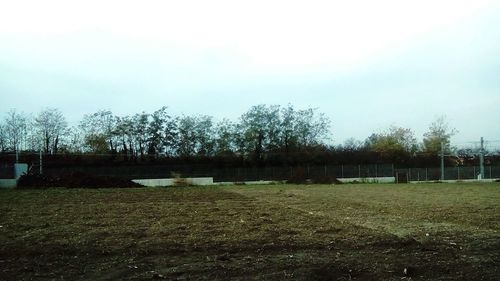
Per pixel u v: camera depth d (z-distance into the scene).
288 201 22.84
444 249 9.39
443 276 7.30
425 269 7.71
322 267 7.71
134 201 23.28
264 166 63.38
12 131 58.41
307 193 29.72
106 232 11.94
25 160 55.34
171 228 12.68
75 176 42.44
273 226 13.01
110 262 8.38
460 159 69.75
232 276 7.29
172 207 19.64
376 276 7.34
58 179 41.16
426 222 13.86
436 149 72.62
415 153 69.75
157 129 66.56
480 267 7.82
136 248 9.63
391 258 8.54
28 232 12.00
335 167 56.41
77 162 57.81
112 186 41.16
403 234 11.40
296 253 9.10
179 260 8.53
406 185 42.62
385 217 15.27
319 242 10.20
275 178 54.84
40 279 7.22
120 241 10.49
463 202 21.53
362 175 56.88
